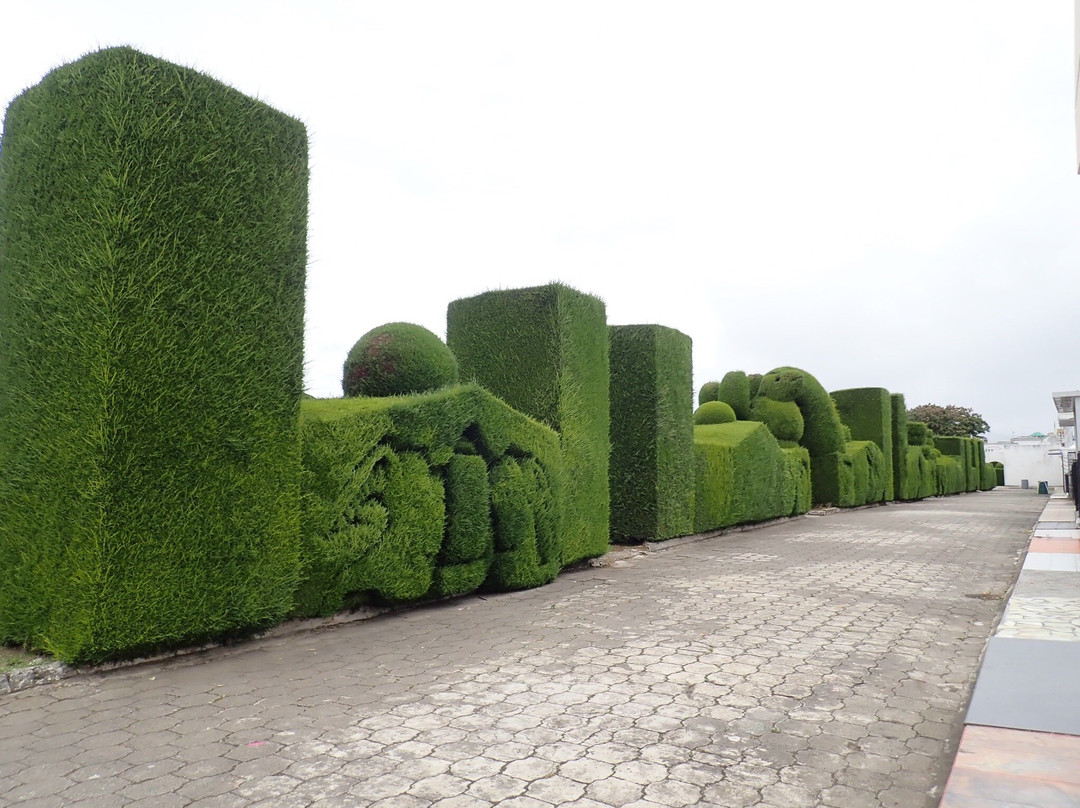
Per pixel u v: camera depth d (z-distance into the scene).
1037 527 14.62
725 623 6.34
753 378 21.73
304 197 6.04
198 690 4.43
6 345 5.16
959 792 2.72
